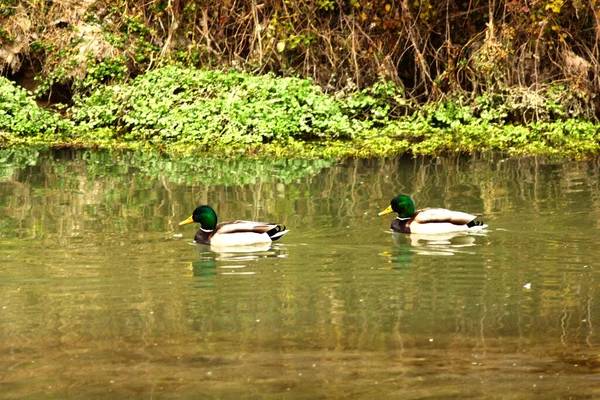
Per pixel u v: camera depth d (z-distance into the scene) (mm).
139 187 22922
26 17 34531
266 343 11742
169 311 13109
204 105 31797
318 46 34125
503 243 16922
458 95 33500
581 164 25875
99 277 14906
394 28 33750
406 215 18203
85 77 34312
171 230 18391
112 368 10938
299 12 33562
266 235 17281
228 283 14562
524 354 11297
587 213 19344
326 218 19375
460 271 15125
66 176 24484
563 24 33844
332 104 32250
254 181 23766
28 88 35094
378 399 10031
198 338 11953
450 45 33188
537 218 18938
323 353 11367
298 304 13406
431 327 12336
